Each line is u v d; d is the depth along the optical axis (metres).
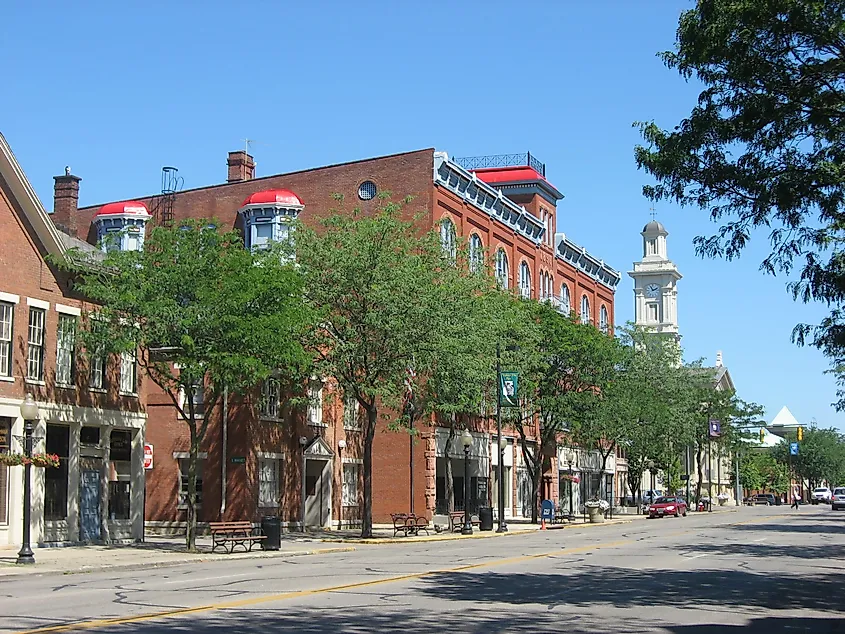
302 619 14.66
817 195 16.75
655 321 129.50
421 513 51.09
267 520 33.38
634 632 14.23
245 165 59.97
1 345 30.08
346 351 39.47
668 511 72.94
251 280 31.00
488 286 46.44
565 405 55.22
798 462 148.75
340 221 41.34
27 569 24.16
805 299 17.94
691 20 16.55
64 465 32.44
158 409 42.84
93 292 30.83
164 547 33.56
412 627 14.10
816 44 16.14
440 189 54.22
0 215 30.20
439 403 44.25
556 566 25.95
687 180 17.45
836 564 27.55
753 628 14.95
